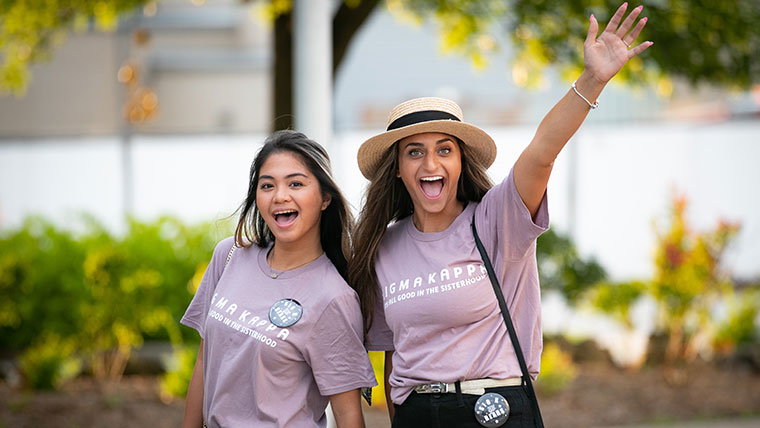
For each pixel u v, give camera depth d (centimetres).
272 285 368
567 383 1036
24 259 1113
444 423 344
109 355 1120
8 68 1167
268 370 355
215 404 363
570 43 954
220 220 412
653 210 1672
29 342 1125
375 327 382
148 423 854
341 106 1617
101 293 1095
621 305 1162
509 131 1617
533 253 356
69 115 1616
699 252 1086
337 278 368
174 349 1133
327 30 581
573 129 324
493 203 351
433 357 346
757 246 1662
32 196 1627
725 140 1678
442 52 1123
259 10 1220
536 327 359
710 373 1117
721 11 899
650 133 1675
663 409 938
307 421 363
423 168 360
